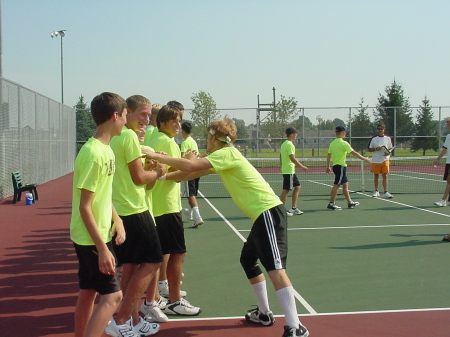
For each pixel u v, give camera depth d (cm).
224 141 458
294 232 939
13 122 1534
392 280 618
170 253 489
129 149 420
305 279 623
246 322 481
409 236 896
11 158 1523
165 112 496
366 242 845
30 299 553
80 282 370
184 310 498
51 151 2166
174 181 484
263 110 2598
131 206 424
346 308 516
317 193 1661
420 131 2697
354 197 1523
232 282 616
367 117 2670
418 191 1708
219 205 1377
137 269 432
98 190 360
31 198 1397
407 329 457
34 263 717
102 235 363
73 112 2788
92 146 357
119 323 420
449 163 1270
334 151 1236
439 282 608
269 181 2123
